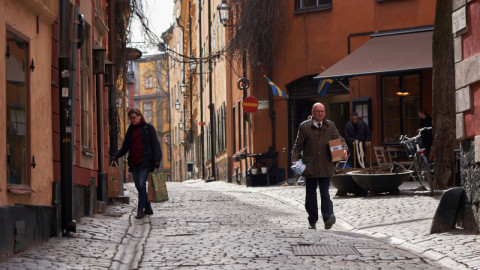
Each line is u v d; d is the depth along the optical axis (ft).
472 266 24.70
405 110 78.02
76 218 39.50
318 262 26.11
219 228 38.19
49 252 28.04
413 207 44.86
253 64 89.71
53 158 34.24
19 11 29.25
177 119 222.69
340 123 87.56
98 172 49.42
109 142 58.80
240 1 89.71
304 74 87.30
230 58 92.89
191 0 178.60
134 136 44.75
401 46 75.05
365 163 78.54
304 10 86.99
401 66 67.97
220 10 94.58
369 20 83.05
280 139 90.38
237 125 106.83
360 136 71.10
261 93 91.09
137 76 286.05
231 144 111.75
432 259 27.22
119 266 26.21
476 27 32.55
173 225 40.24
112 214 45.06
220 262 26.16
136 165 44.57
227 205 54.13
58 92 35.50
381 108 79.10
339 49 84.89
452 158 56.18
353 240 31.89
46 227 31.71
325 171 37.99
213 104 134.00
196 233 35.70
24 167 29.78
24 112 29.96
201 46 154.30
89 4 46.80
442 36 56.13
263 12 87.92
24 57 30.12
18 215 27.35
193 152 181.27
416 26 80.64
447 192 33.35
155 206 53.06
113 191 51.52
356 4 83.82
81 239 32.48
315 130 38.22
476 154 31.65
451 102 56.08
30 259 25.95
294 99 89.71
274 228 38.40
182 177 211.00
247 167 96.02
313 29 86.53
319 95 86.12
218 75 123.95
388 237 33.81
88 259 27.07
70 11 39.93
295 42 87.86
